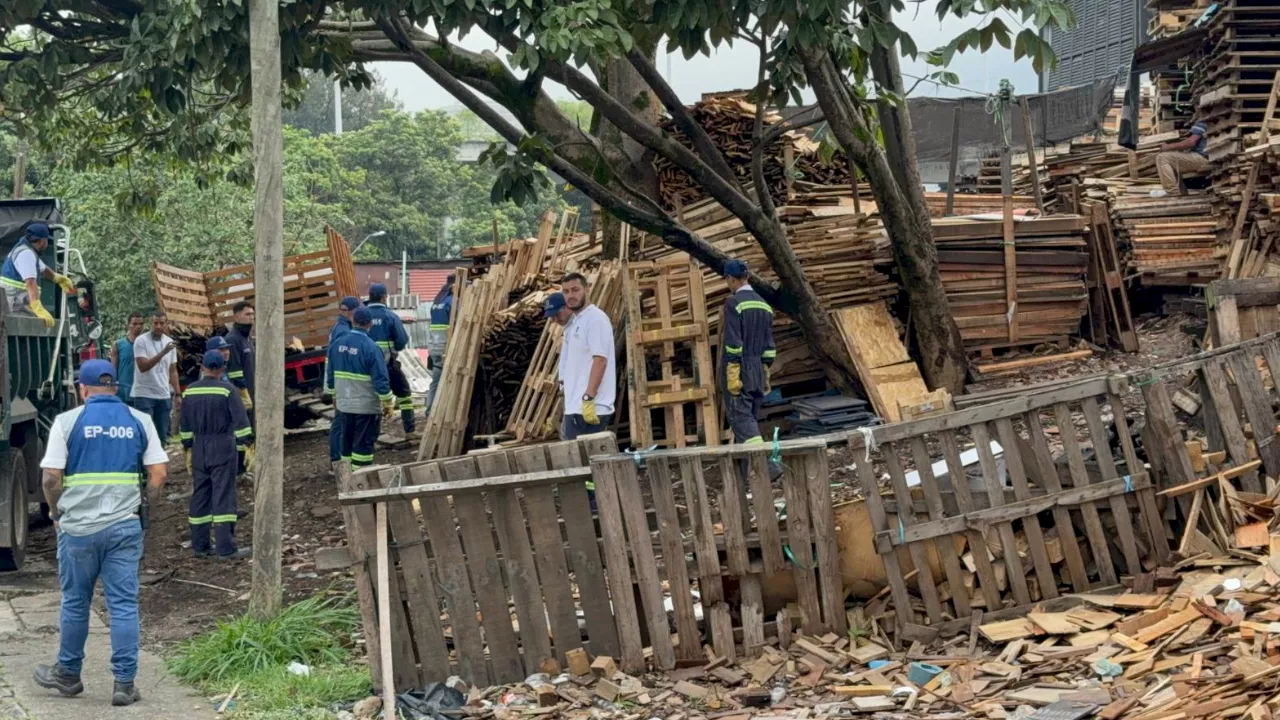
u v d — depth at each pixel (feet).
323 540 34.19
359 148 155.63
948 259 42.47
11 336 31.76
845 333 38.88
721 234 41.06
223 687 22.11
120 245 83.71
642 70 34.65
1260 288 26.66
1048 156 57.16
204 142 46.24
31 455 35.12
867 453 21.59
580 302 30.07
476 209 161.27
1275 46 46.14
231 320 58.03
